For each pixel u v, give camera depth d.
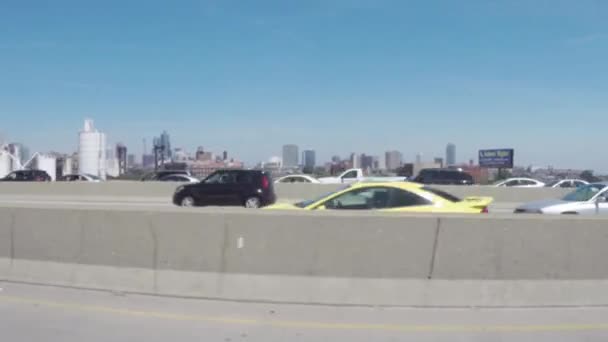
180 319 6.14
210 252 7.02
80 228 7.45
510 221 6.71
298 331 5.76
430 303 6.61
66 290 7.24
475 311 6.46
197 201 20.59
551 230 6.73
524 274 6.70
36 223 7.64
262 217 6.93
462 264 6.71
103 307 6.56
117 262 7.27
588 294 6.68
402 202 9.80
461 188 26.81
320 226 6.84
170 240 7.12
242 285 6.88
